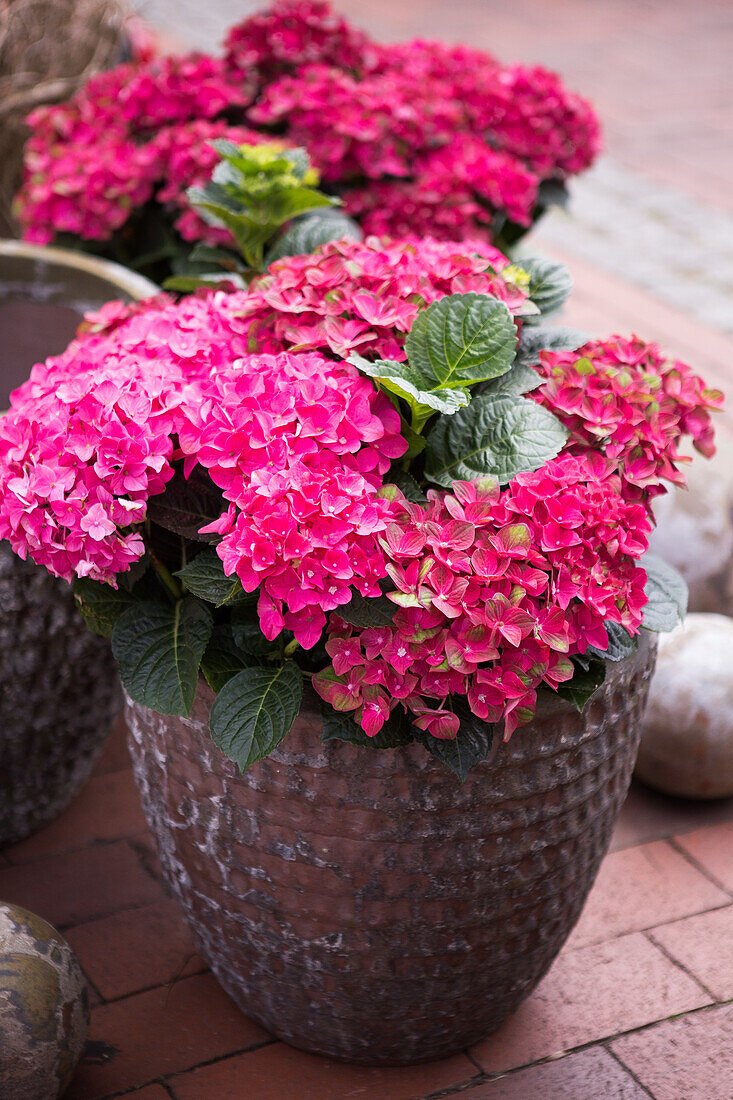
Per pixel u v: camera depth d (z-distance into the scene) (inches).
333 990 60.7
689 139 229.9
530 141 114.3
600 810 59.5
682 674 82.7
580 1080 66.1
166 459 51.1
